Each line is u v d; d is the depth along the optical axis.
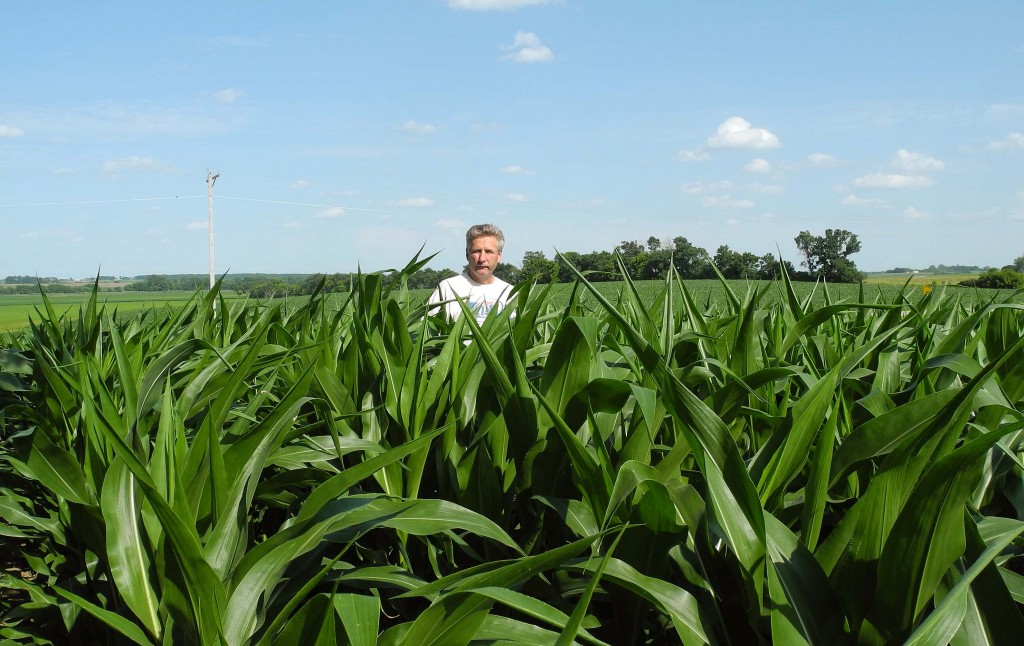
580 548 1.30
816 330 3.66
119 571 1.62
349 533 1.71
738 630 1.51
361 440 2.19
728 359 2.83
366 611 1.40
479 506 2.10
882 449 1.65
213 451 1.67
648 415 1.68
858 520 1.39
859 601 1.38
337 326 3.43
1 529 2.56
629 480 1.55
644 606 1.71
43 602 2.32
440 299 4.66
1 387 3.06
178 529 1.35
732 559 1.53
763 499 1.66
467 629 1.37
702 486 2.00
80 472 2.10
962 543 1.25
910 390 2.31
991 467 2.01
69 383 2.69
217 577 1.41
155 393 2.29
